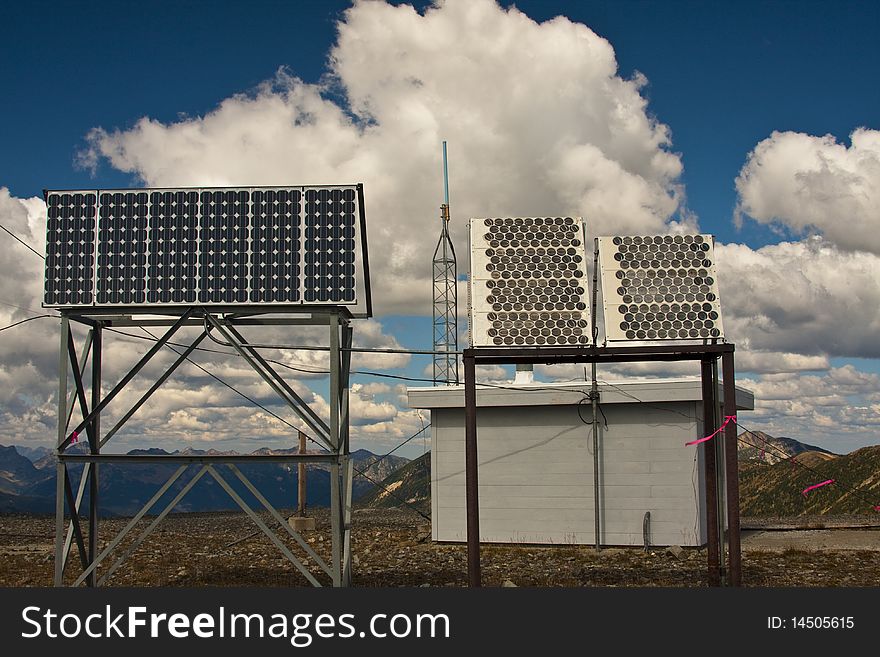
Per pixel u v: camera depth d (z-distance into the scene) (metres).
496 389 28.42
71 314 18.66
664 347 17.23
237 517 43.44
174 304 18.38
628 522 27.39
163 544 30.34
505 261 17.67
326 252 18.31
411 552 27.53
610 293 17.61
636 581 20.77
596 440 27.19
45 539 32.22
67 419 18.44
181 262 18.48
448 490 29.16
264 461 18.19
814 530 33.34
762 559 24.62
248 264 18.38
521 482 28.34
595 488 26.94
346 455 18.98
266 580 21.92
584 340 17.31
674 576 21.55
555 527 27.91
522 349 17.20
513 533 28.25
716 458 19.36
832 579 20.83
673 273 17.72
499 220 17.95
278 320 19.02
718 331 17.39
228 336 18.42
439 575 22.33
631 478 27.53
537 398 28.06
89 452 19.47
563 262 17.70
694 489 27.03
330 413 18.20
